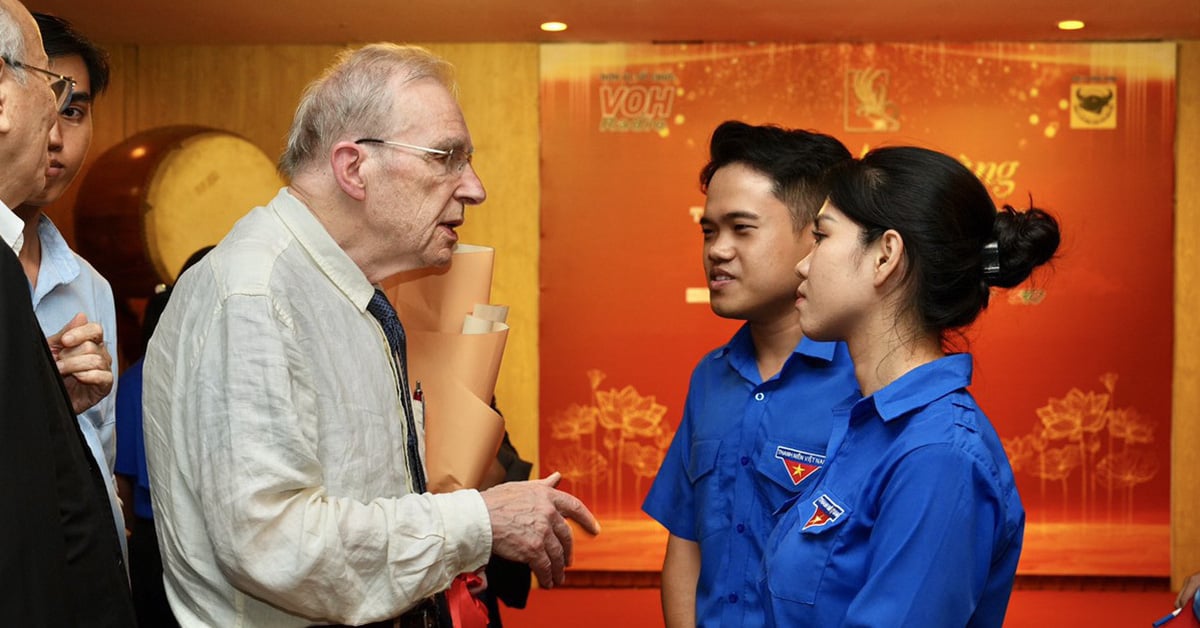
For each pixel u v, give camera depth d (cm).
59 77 144
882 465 138
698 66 561
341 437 147
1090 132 550
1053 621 501
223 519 137
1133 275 551
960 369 141
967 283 141
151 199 482
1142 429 550
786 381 186
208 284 146
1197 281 549
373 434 151
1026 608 521
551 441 568
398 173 153
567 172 566
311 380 145
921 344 143
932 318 141
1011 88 552
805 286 147
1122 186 550
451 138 155
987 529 133
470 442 173
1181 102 549
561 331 568
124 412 262
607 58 563
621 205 565
